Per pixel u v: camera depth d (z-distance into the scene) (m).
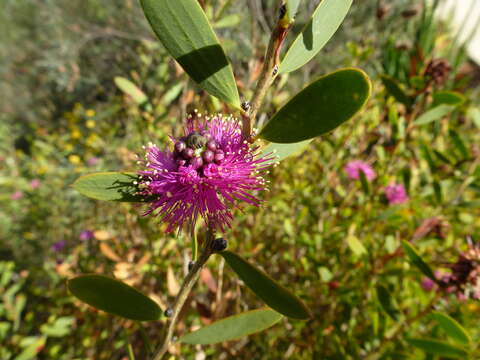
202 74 0.07
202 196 0.09
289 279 0.24
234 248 0.22
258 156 0.09
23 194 0.56
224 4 0.17
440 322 0.13
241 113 0.07
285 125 0.07
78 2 0.74
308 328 0.21
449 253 0.22
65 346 0.30
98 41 0.69
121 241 0.28
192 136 0.09
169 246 0.20
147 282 0.21
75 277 0.09
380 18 0.24
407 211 0.21
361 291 0.20
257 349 0.22
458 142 0.20
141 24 0.56
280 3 0.07
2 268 0.28
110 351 0.26
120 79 0.16
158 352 0.10
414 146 0.24
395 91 0.18
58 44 0.75
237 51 0.23
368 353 0.19
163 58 0.26
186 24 0.07
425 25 0.20
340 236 0.22
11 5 0.89
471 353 0.13
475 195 0.27
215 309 0.15
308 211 0.22
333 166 0.24
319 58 0.37
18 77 0.95
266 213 0.24
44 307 0.33
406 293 0.20
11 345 0.26
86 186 0.08
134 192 0.09
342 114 0.06
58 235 0.46
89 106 0.77
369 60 0.28
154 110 0.23
